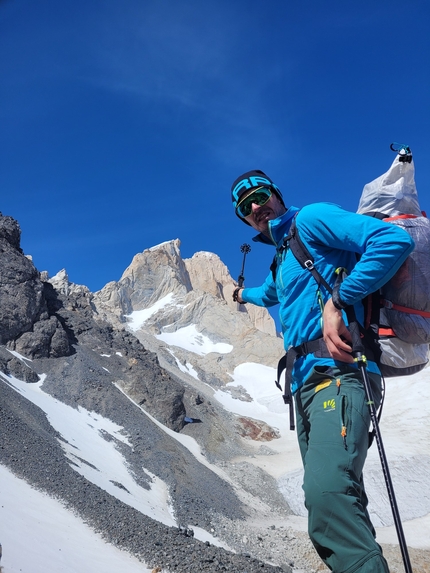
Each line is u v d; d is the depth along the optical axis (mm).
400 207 3883
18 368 48688
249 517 38781
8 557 6645
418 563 28797
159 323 147125
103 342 65812
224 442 63906
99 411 48625
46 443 28156
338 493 2883
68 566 7949
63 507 14562
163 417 58719
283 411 99000
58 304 69938
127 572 9352
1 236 59094
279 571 11258
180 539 12617
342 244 3395
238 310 166000
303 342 3512
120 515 14766
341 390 3219
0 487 13406
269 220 4008
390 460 59875
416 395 88375
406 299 3461
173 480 39719
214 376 115062
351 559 2787
